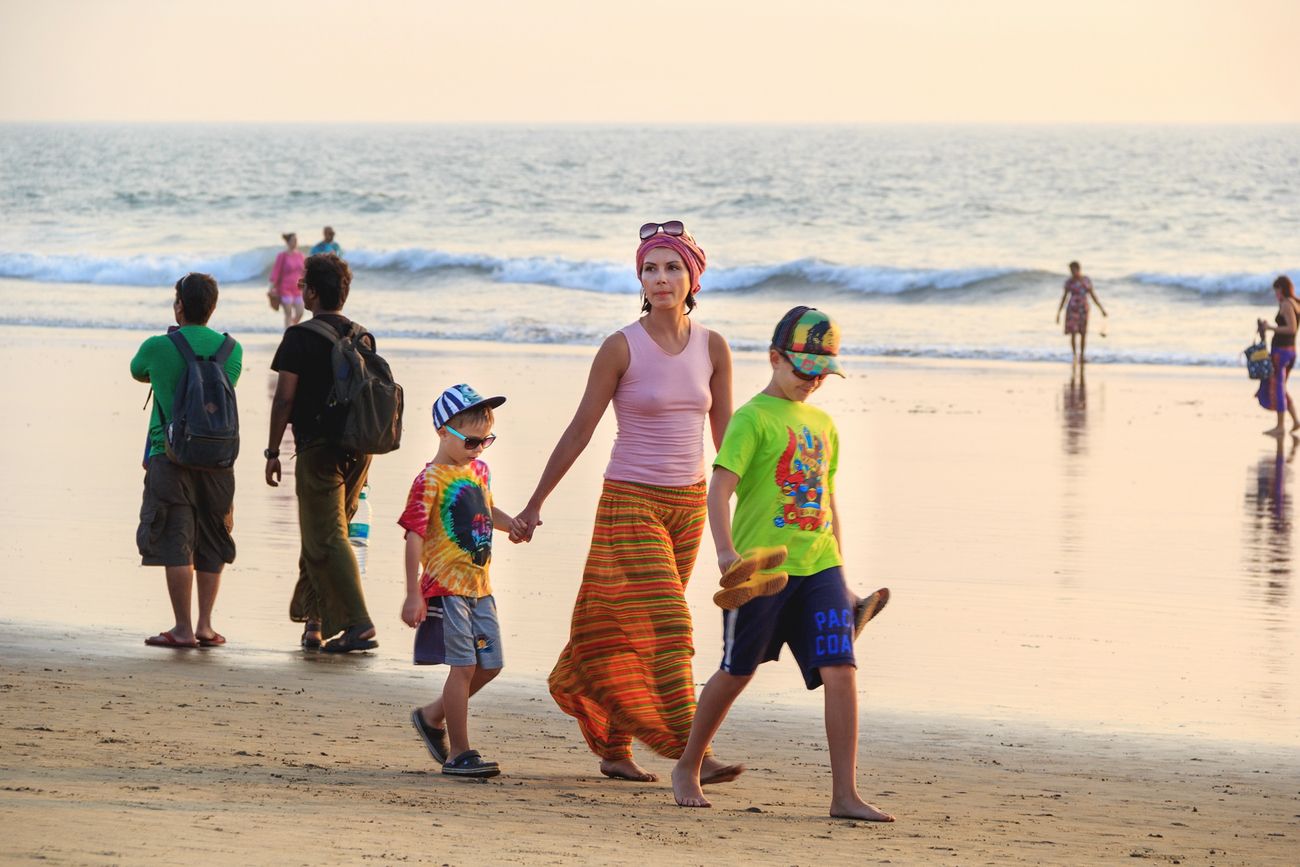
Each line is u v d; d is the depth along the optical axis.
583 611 12.09
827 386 47.59
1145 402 44.06
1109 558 23.28
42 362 49.62
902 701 15.41
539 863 8.44
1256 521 26.44
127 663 15.91
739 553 11.10
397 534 24.31
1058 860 9.70
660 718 11.82
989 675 16.50
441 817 9.75
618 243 114.94
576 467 30.86
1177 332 65.19
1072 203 129.38
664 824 10.24
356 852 8.29
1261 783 12.52
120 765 11.07
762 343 59.94
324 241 61.72
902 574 22.14
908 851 9.70
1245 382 49.38
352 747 12.62
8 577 20.61
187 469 16.95
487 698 15.16
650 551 11.82
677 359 11.97
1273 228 108.06
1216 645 17.94
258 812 9.34
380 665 16.39
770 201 140.00
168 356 16.67
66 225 127.00
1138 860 9.84
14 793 9.41
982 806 11.53
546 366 50.38
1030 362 56.44
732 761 13.07
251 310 72.31
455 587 11.85
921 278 79.31
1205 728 14.44
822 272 80.75
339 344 16.80
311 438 16.95
